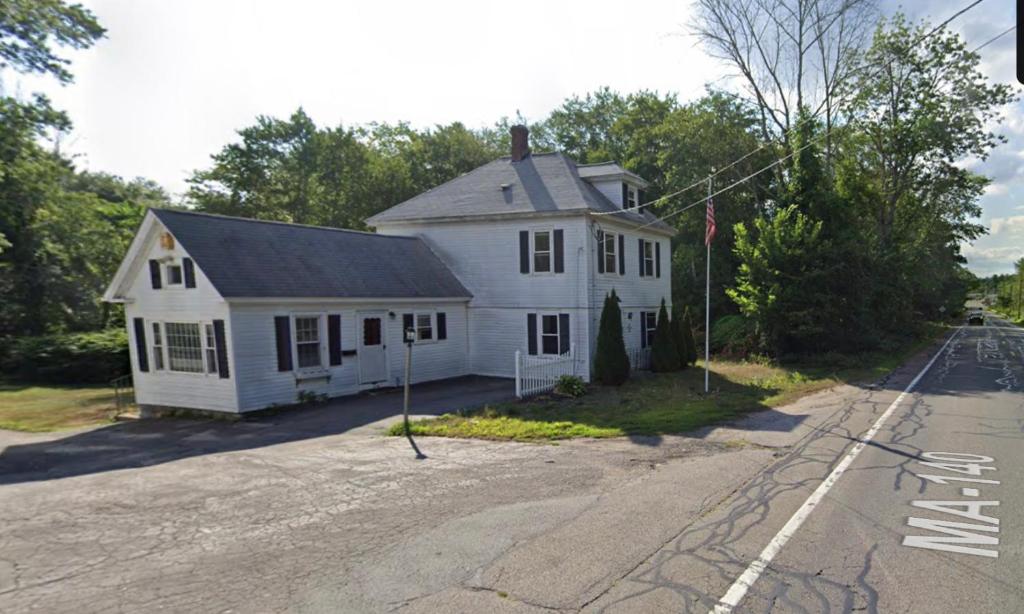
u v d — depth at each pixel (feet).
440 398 54.70
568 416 42.50
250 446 37.29
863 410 41.96
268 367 50.29
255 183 146.72
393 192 133.49
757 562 16.87
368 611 14.62
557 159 78.79
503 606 14.62
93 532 21.30
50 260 97.14
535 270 69.46
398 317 62.85
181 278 51.06
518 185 75.05
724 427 36.76
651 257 83.82
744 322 95.71
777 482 24.79
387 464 30.30
